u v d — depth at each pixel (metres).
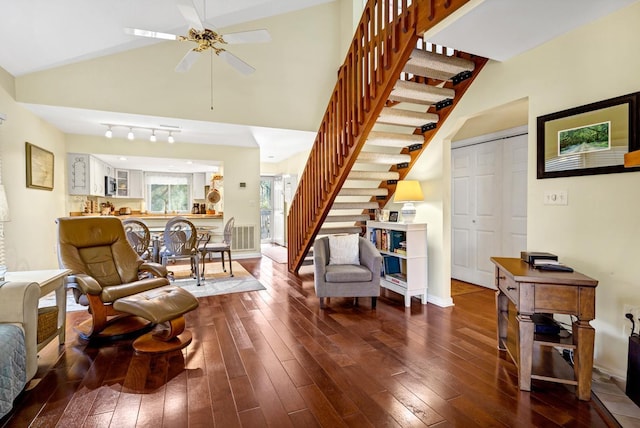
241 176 6.71
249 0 4.20
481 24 2.19
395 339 2.71
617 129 2.04
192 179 8.68
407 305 3.55
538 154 2.52
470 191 4.61
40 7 2.86
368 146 4.73
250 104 4.80
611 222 2.11
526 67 2.62
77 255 2.88
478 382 2.05
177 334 2.59
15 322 1.90
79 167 5.43
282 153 7.44
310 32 5.16
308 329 2.93
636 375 1.81
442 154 3.54
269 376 2.12
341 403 1.83
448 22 2.18
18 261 3.69
